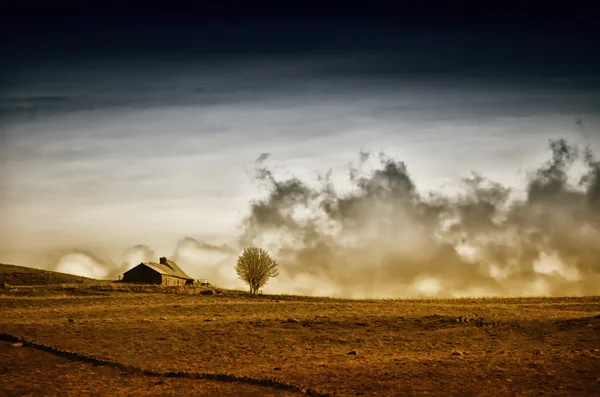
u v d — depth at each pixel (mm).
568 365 46344
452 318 68875
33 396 43281
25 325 66500
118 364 50750
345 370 47188
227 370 48656
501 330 63281
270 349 56938
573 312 76188
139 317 74688
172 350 56406
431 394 40656
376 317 71625
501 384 42281
